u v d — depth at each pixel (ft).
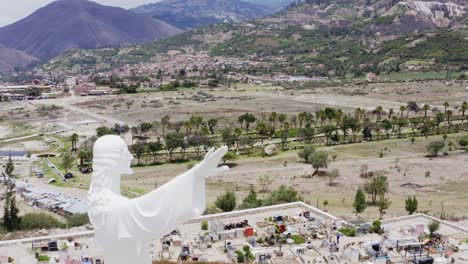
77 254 199.00
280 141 532.32
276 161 453.58
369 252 202.08
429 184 371.56
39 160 487.61
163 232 95.61
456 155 458.50
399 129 548.72
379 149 490.08
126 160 101.30
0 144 568.82
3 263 188.34
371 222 244.83
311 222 234.79
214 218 240.53
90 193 99.60
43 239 212.02
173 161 472.44
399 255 200.54
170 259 194.70
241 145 503.61
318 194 349.61
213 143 501.97
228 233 217.56
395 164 430.20
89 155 463.01
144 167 453.17
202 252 204.44
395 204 320.91
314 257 198.90
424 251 205.36
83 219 276.00
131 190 370.53
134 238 96.68
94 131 624.59
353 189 362.53
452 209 308.40
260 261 194.49
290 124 601.62
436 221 236.02
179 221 94.27
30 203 336.49
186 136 526.98
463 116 604.49
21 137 609.01
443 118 602.85
